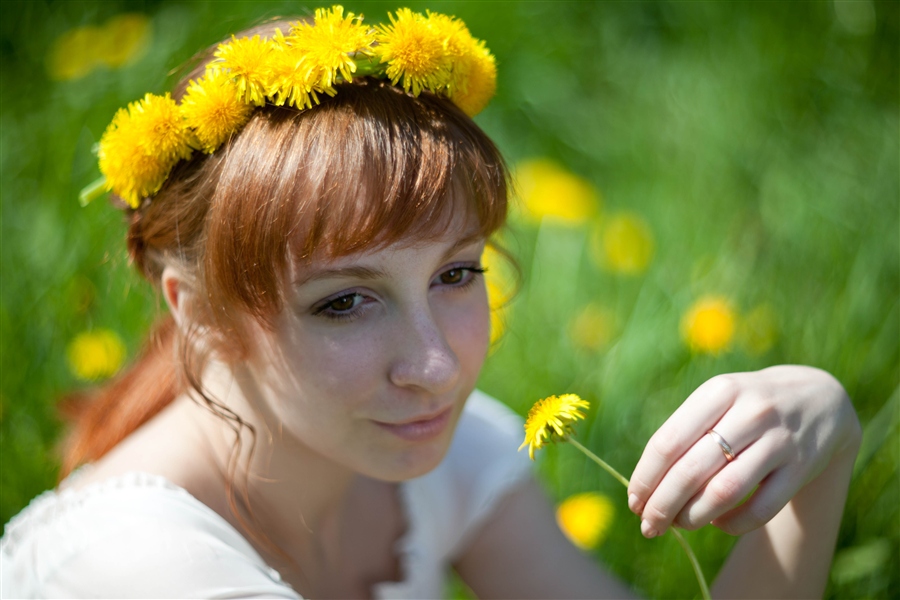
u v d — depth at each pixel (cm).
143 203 120
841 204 187
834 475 118
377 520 131
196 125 115
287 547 125
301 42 114
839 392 114
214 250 114
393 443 116
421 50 115
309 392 115
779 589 121
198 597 115
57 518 120
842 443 114
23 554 120
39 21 241
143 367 129
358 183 111
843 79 227
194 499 119
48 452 152
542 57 245
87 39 219
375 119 113
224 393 120
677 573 144
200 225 116
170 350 127
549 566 136
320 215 111
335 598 128
